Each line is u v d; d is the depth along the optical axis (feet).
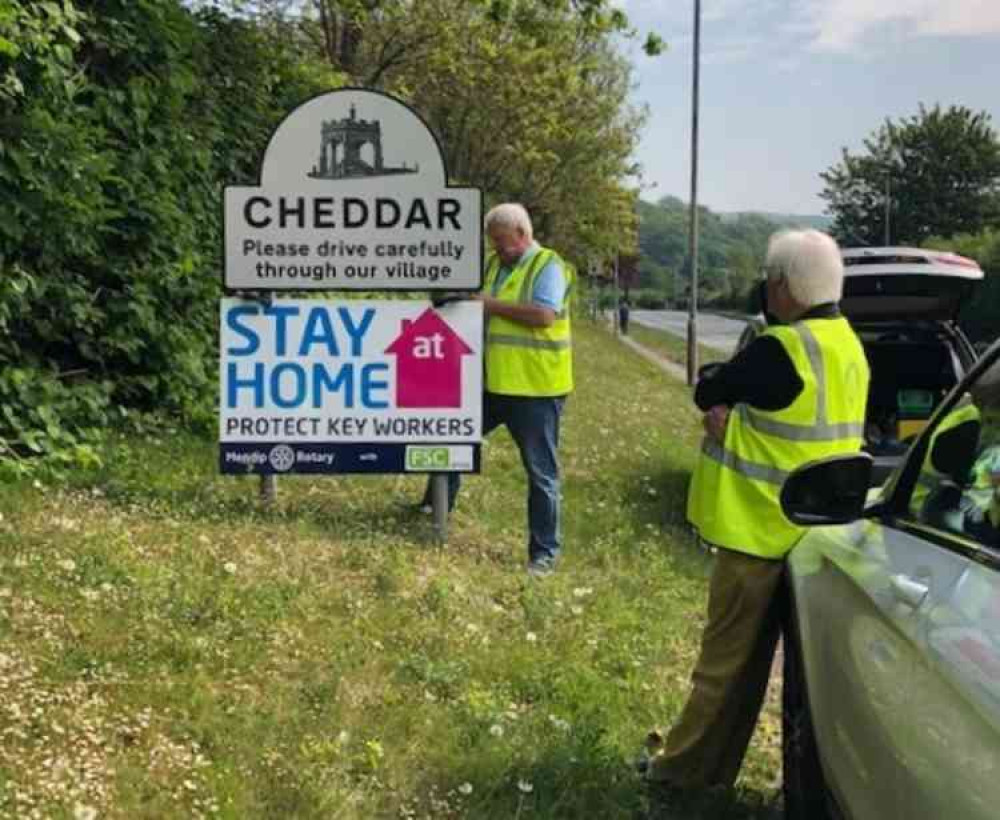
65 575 16.96
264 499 23.56
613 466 35.06
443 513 23.02
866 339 28.91
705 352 131.64
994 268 100.99
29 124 21.95
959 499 10.08
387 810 12.66
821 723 10.21
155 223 26.84
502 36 67.26
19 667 13.94
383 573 19.65
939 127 252.21
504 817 12.72
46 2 22.41
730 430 12.80
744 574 12.72
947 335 28.99
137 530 20.11
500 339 22.07
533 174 107.76
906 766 7.82
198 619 16.38
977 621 8.04
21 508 19.88
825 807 11.18
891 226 254.88
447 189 22.16
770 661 13.30
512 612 19.33
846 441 12.67
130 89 25.98
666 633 19.48
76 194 23.38
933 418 11.45
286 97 34.53
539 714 15.30
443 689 15.64
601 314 203.82
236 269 22.25
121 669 14.48
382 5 48.62
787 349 12.48
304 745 13.35
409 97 66.49
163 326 27.61
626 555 24.45
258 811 12.12
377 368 22.49
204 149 28.60
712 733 13.21
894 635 8.96
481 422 22.54
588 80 98.48
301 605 17.70
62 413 24.17
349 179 22.17
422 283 22.31
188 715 13.71
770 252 12.88
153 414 27.86
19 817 11.08
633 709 16.01
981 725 7.10
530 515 22.27
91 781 11.98
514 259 22.25
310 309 22.41
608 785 13.61
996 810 6.50
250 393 22.47
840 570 11.07
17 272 22.84
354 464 22.61
